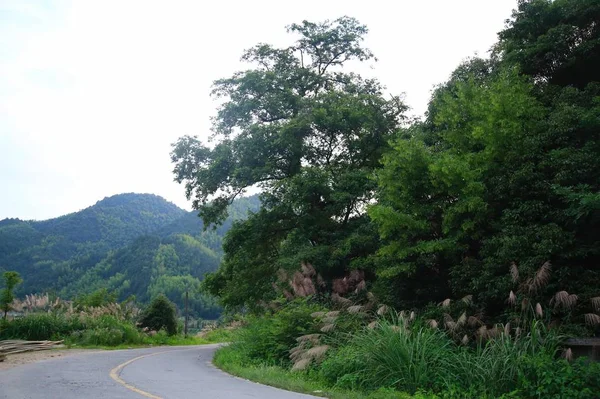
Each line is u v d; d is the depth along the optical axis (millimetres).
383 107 28000
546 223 14734
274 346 17266
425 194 17453
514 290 13953
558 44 17672
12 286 26719
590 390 10977
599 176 14164
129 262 135125
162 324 41406
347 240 22750
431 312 15234
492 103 16156
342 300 17578
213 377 13391
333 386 12266
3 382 10906
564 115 15297
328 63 32625
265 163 27969
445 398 11023
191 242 148875
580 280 13648
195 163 30781
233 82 30469
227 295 28703
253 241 27922
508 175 15531
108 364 15977
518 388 11516
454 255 16625
